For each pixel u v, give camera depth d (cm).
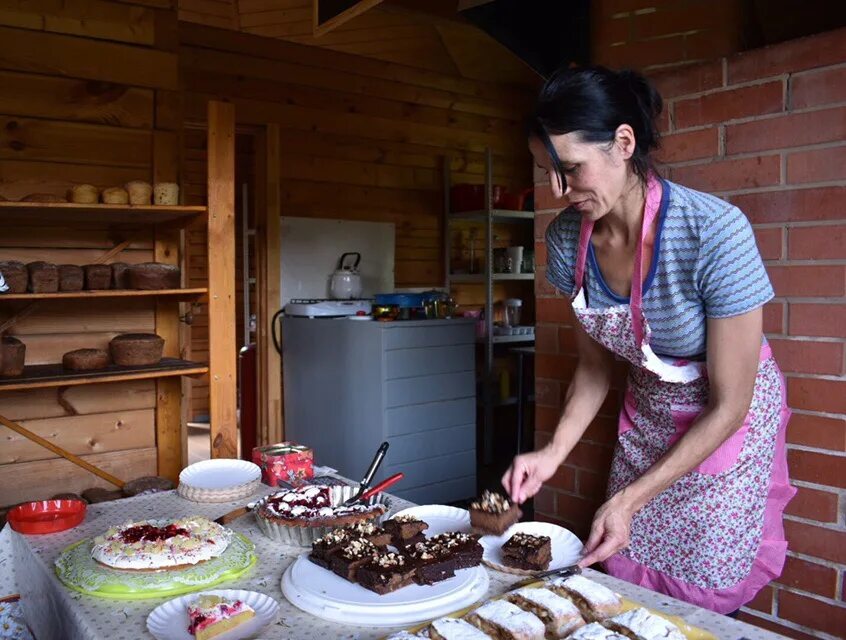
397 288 523
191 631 108
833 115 180
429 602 114
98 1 271
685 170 207
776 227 191
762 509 156
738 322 135
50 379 223
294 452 194
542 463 162
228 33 439
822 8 206
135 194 248
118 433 280
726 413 137
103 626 112
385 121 511
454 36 514
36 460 265
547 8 232
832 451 184
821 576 187
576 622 108
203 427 599
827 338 183
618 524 133
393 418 362
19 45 259
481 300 580
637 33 224
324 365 395
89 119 271
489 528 144
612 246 147
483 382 509
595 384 171
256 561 136
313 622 112
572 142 125
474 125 562
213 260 242
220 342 244
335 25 229
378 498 160
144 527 142
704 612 115
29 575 146
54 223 265
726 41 212
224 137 242
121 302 277
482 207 523
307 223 472
